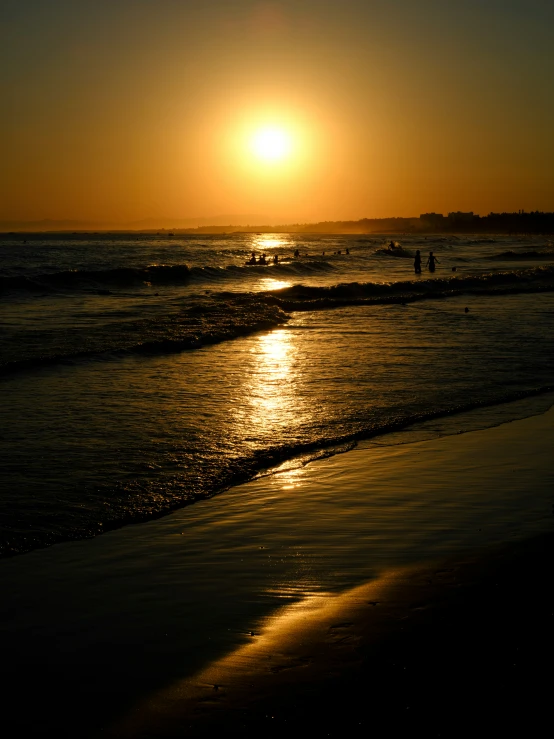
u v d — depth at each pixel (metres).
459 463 8.62
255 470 8.34
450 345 17.88
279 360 15.73
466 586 4.95
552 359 15.81
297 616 4.71
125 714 3.62
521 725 3.21
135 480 7.81
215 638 4.45
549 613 4.30
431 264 54.59
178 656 4.21
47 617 4.78
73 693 3.83
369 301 28.98
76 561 5.76
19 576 5.46
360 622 4.48
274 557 5.84
